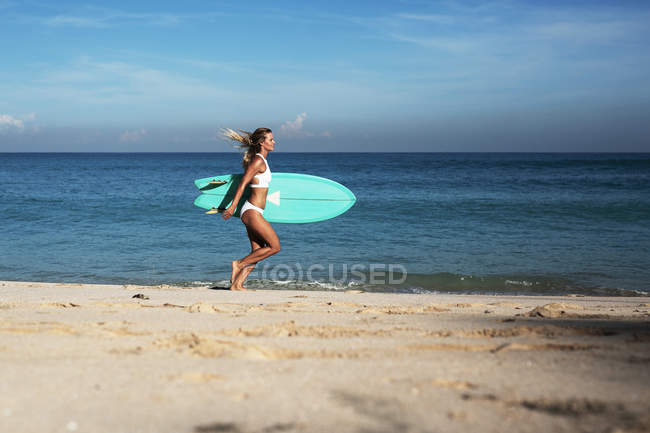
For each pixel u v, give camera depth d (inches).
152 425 58.6
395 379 76.8
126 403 65.7
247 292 259.6
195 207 789.9
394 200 917.8
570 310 202.5
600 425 58.0
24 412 62.3
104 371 80.6
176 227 595.2
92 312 154.6
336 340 108.3
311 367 84.1
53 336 110.2
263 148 260.4
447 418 60.7
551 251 456.4
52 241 499.2
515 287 339.0
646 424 58.0
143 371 80.7
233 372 80.4
